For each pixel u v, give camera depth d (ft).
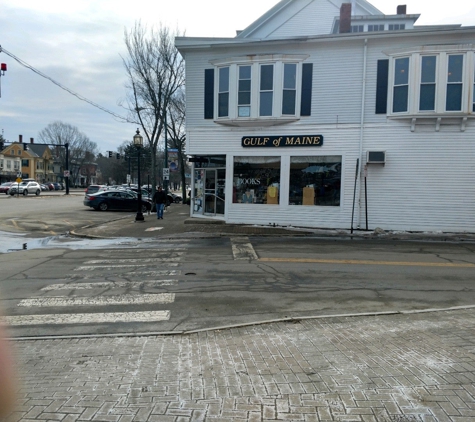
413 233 50.62
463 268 30.73
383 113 51.80
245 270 29.84
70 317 19.66
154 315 19.89
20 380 12.66
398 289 24.49
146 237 49.55
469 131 49.85
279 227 54.60
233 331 17.39
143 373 13.20
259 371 12.97
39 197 153.89
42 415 10.48
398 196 52.06
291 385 11.78
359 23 73.20
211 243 44.04
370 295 23.18
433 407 10.14
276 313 20.06
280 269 30.17
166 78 85.25
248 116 54.44
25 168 322.75
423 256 35.99
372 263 32.55
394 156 51.83
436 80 49.52
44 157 343.26
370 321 18.08
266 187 55.98
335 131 53.11
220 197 60.29
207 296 23.07
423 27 59.06
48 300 22.41
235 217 57.00
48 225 62.13
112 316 19.79
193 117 57.16
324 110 53.31
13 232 54.60
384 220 52.49
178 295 23.29
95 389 12.01
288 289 24.54
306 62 53.42
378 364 13.02
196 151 57.21
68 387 12.16
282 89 53.57
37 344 16.22
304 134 53.93
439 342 14.87
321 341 15.67
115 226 58.95
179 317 19.60
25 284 26.05
